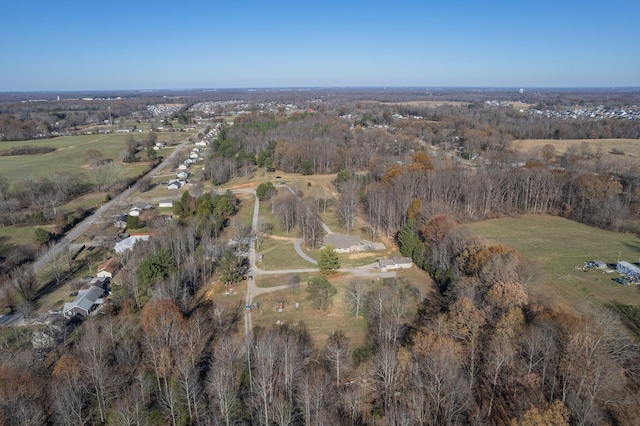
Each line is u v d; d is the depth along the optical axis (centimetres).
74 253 12012
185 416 5909
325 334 8219
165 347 7006
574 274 10269
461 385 5797
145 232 13562
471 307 7038
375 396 6278
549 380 6050
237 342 7775
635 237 12875
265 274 10881
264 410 5841
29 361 6775
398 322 7969
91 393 6191
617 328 7125
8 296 9169
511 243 12375
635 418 5528
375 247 12525
